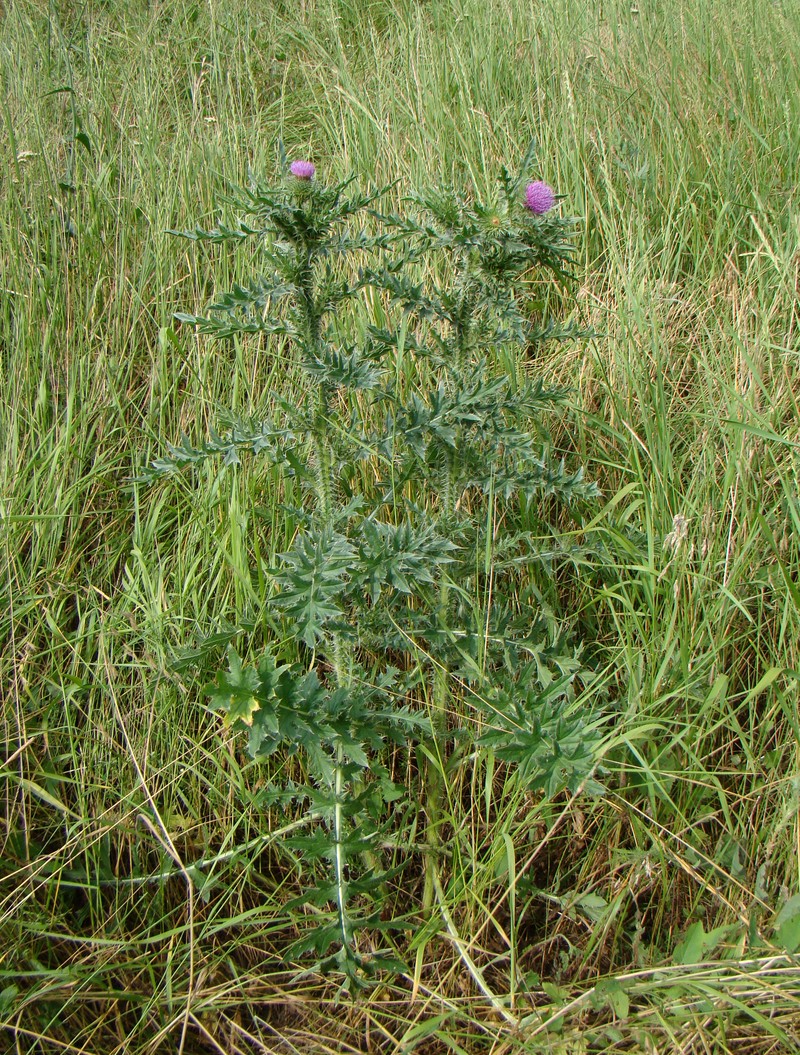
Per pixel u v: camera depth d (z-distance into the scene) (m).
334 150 4.68
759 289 3.29
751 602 2.65
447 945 2.26
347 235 2.26
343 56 5.36
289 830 2.36
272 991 2.22
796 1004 1.92
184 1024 2.06
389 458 2.33
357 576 2.06
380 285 2.34
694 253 3.88
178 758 2.41
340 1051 2.08
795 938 2.00
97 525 3.05
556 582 2.95
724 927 2.07
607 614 2.86
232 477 2.91
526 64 5.06
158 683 2.50
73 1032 2.12
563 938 2.24
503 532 2.92
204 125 4.74
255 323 2.21
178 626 2.62
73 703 2.56
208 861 2.29
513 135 4.49
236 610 2.65
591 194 3.98
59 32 5.24
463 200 2.37
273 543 2.78
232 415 2.61
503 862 2.26
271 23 6.16
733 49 5.15
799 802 2.16
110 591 2.91
